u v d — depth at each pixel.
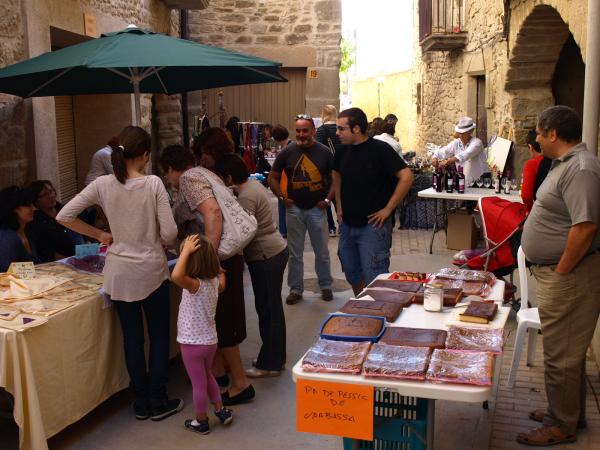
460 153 7.83
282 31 12.55
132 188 3.78
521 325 4.24
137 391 4.03
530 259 3.59
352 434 2.62
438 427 3.85
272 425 3.95
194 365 3.79
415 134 19.08
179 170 4.21
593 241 3.37
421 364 2.62
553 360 3.53
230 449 3.69
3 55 5.08
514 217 5.22
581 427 3.73
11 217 4.28
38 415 3.37
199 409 3.83
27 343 3.37
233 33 12.60
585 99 4.53
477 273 3.88
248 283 7.00
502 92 9.67
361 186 4.77
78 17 6.48
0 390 3.86
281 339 4.61
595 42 4.45
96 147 8.36
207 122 10.66
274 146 11.29
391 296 3.48
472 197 7.16
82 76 5.22
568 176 3.31
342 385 2.61
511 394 4.25
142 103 8.89
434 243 8.94
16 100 5.36
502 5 9.45
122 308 3.89
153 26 9.36
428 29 13.38
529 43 8.55
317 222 6.16
